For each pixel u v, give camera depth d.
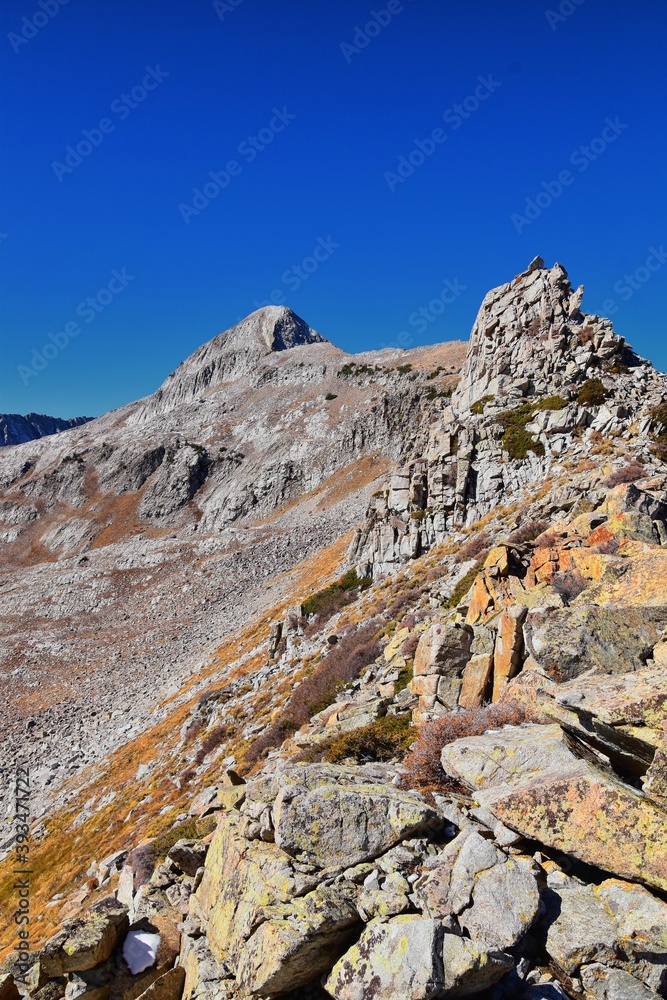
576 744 10.62
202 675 61.56
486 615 18.86
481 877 8.25
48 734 65.44
